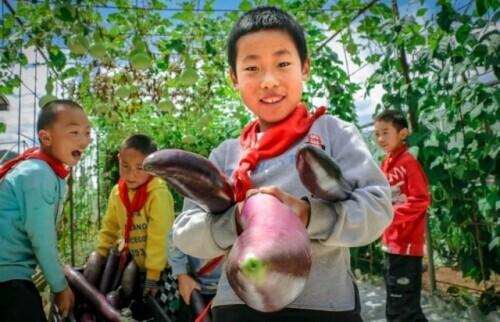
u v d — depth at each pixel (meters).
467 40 3.40
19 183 2.22
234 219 0.92
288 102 1.19
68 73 4.39
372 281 5.17
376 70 4.57
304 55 1.27
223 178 0.92
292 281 0.63
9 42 3.68
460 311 4.07
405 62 4.23
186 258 2.46
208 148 8.91
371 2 4.45
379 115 3.50
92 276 2.89
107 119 5.93
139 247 2.86
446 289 4.68
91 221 8.02
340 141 1.24
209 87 5.32
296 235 0.69
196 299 2.30
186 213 1.18
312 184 0.91
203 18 4.36
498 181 3.56
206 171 0.88
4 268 2.20
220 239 0.97
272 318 1.12
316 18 4.82
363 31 4.75
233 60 1.24
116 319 2.45
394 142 3.41
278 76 1.14
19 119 4.02
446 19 3.39
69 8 3.44
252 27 1.15
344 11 4.72
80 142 2.49
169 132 8.67
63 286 2.35
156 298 2.75
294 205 0.90
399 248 3.28
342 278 1.18
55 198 2.34
